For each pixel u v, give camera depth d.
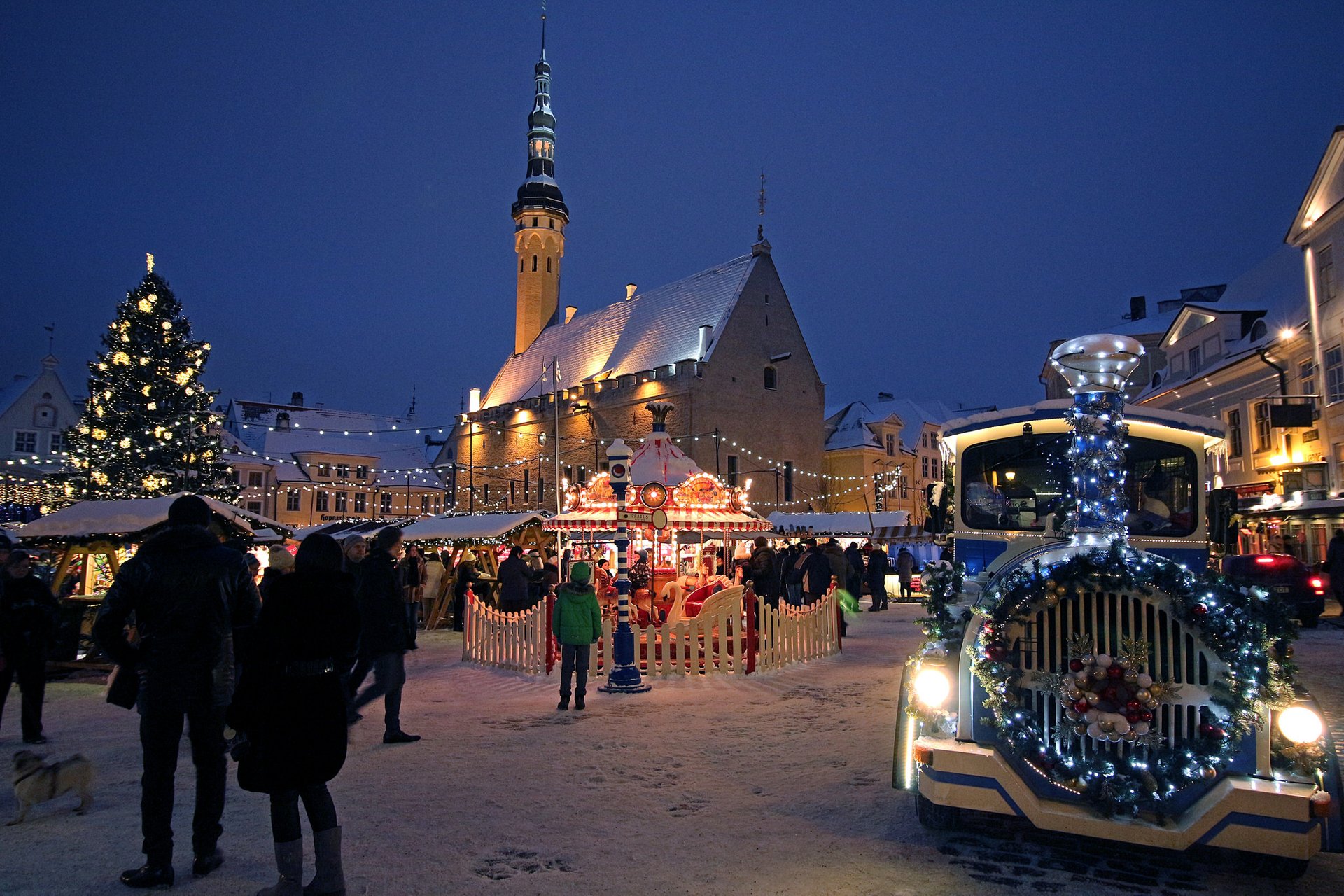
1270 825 4.60
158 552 4.99
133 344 31.92
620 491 11.94
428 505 74.31
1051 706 5.25
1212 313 32.50
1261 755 4.78
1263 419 28.78
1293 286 31.77
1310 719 4.76
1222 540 7.78
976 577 7.27
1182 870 5.08
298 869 4.53
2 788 6.87
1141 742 4.96
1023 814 5.03
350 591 4.76
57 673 13.66
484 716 9.73
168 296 32.78
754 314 55.06
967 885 4.79
